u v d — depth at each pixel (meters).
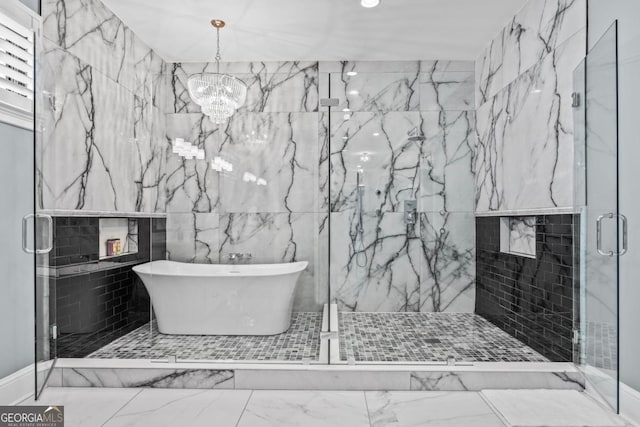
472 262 2.84
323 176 2.87
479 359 2.66
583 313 2.37
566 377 2.44
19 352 2.41
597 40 2.35
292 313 2.95
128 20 3.27
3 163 2.32
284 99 2.94
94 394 2.43
